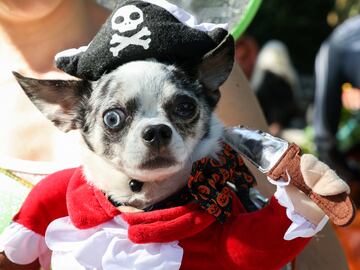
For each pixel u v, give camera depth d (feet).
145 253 1.33
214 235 1.35
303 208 1.28
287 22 8.93
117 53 1.36
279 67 4.90
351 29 3.66
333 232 1.71
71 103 1.44
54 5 1.78
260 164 1.34
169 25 1.37
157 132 1.29
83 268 1.36
